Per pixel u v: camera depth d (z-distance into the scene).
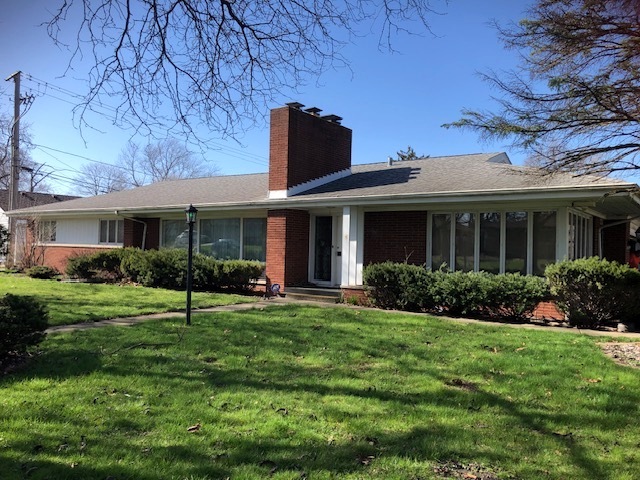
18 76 21.97
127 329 7.65
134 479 3.08
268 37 5.04
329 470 3.25
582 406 4.56
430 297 10.59
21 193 40.53
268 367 5.67
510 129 7.22
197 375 5.29
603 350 7.01
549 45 7.09
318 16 4.91
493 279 10.02
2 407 4.20
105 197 21.70
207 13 4.76
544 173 7.81
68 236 21.33
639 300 9.05
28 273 18.25
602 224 14.70
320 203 12.99
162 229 18.14
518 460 3.47
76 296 11.97
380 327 8.34
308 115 14.77
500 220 11.50
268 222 14.23
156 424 3.94
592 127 7.11
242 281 13.99
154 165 46.50
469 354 6.46
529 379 5.35
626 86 6.98
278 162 14.18
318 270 14.74
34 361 5.69
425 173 14.12
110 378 5.08
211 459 3.36
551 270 9.52
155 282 15.08
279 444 3.63
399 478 3.17
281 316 9.26
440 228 12.37
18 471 3.09
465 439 3.79
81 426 3.86
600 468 3.36
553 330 8.66
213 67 5.08
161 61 4.81
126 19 4.47
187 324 8.16
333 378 5.29
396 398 4.69
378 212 13.22
